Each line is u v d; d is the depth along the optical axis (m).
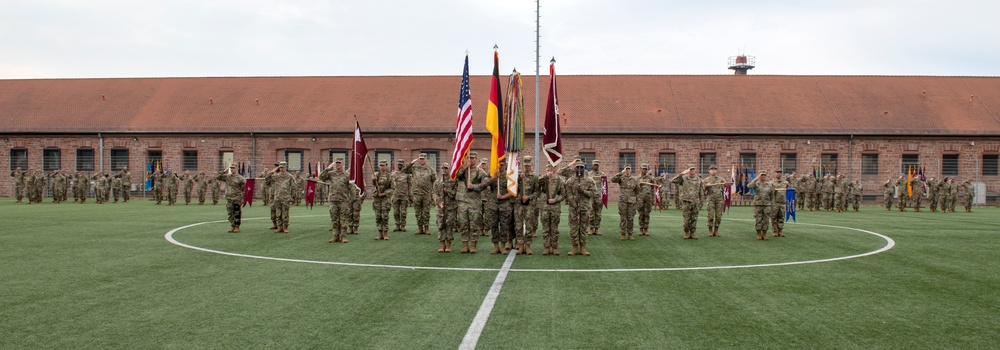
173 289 9.23
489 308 8.08
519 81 14.76
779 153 39.84
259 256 12.77
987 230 19.69
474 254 13.40
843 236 17.59
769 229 19.50
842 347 6.48
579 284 9.82
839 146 39.84
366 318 7.52
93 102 44.69
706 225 21.31
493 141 14.20
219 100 44.12
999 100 42.97
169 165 41.81
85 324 7.19
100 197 34.47
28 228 18.36
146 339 6.60
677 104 42.06
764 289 9.49
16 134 42.47
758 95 43.09
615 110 41.38
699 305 8.36
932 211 32.03
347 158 40.97
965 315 7.92
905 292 9.33
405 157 40.62
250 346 6.37
